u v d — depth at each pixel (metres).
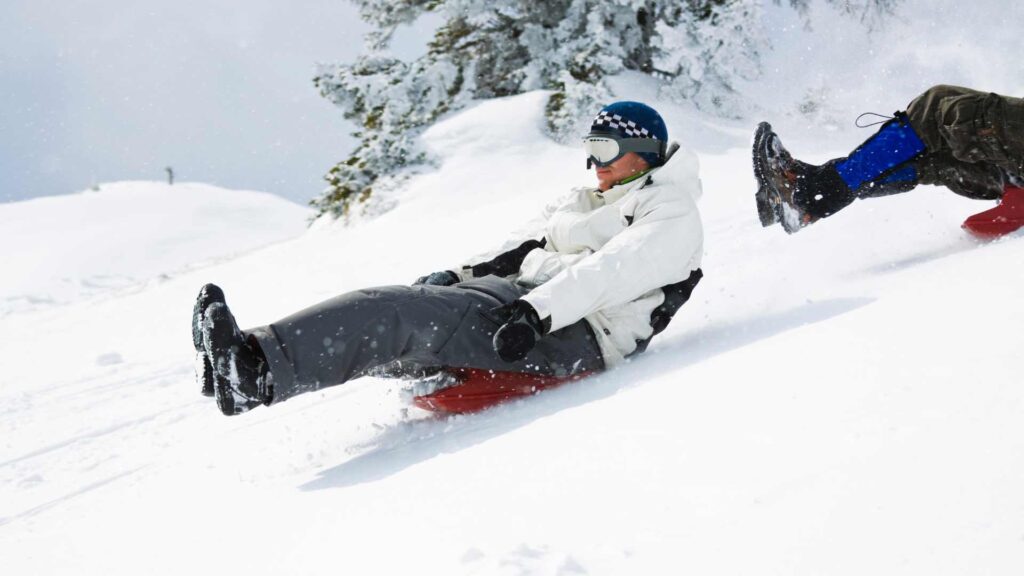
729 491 1.41
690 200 3.17
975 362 1.59
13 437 4.55
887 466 1.31
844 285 3.22
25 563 2.14
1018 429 1.28
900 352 1.80
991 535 1.08
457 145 14.59
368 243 11.73
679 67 15.03
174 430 4.17
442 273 3.35
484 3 16.38
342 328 2.59
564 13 16.72
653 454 1.67
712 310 3.67
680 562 1.23
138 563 1.91
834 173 3.49
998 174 3.33
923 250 3.40
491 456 2.00
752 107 14.77
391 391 3.88
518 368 2.91
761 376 1.96
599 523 1.43
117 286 16.14
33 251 26.50
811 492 1.31
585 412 2.18
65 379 6.23
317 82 16.44
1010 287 2.05
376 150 14.73
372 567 1.50
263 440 3.43
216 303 2.45
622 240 3.03
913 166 3.46
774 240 5.05
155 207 32.00
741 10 14.27
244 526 2.00
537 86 16.41
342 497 2.03
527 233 3.52
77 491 3.23
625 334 3.06
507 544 1.44
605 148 3.25
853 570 1.10
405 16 16.80
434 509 1.71
